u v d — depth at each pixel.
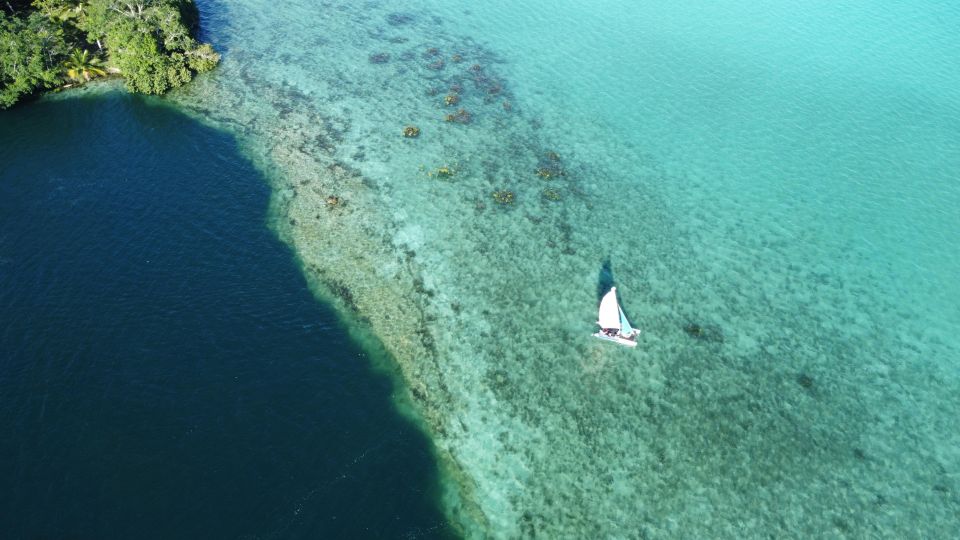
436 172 65.56
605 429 43.00
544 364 47.19
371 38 92.31
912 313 54.09
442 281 53.38
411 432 41.84
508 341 48.72
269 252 54.88
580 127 75.81
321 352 46.50
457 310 50.91
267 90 77.31
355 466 39.28
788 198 66.50
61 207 57.59
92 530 34.81
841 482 40.94
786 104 82.56
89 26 75.38
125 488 36.84
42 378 42.66
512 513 38.03
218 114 72.56
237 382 43.56
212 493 36.94
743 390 46.41
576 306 52.28
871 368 48.97
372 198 61.56
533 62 89.25
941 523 39.16
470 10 103.75
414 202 61.53
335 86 79.38
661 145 73.62
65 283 49.91
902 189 68.50
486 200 62.78
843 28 103.75
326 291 51.69
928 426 45.00
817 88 86.44
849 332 51.94
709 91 84.69
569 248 58.06
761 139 75.50
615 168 69.38
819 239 61.47
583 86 84.19
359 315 49.84
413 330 49.00
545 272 55.22
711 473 40.84
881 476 41.47
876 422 44.94
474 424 42.81
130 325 46.91
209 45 81.31
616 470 40.66
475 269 54.88
